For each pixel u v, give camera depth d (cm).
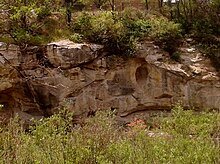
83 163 671
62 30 1883
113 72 1842
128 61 1873
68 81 1739
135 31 1942
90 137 720
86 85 1778
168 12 2239
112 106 1822
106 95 1816
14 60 1681
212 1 2200
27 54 1716
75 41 1831
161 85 1886
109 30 1858
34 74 1723
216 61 1969
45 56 1738
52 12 1989
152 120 1666
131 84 1880
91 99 1784
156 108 1903
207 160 711
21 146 707
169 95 1891
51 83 1733
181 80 1897
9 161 648
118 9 2295
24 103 1752
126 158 699
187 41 2031
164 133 1027
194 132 1027
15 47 1688
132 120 1811
